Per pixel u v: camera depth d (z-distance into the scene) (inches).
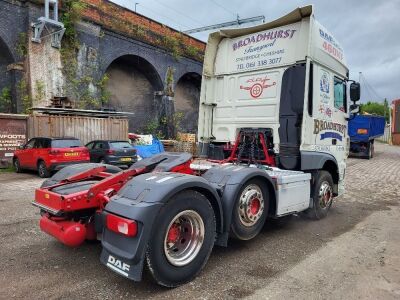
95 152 604.1
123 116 749.9
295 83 233.3
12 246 191.8
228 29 267.1
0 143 561.6
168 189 139.9
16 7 625.9
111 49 774.5
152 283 149.0
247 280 152.3
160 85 909.8
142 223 133.0
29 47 631.2
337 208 299.4
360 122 831.1
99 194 163.2
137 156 631.2
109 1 770.2
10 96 639.8
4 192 362.6
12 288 143.3
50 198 162.1
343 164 286.7
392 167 642.2
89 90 722.8
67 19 681.0
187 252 151.5
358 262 173.6
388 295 139.7
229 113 272.2
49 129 601.0
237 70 268.7
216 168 191.5
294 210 217.3
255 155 252.2
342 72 279.4
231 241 204.4
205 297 137.2
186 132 1056.2
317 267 166.9
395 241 207.9
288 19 239.0
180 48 949.8
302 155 226.7
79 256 178.2
